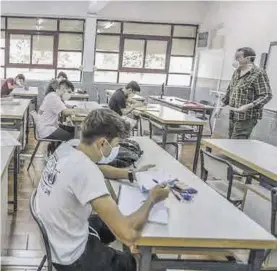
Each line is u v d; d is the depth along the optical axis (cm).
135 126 483
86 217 138
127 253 153
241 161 256
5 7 811
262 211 216
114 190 169
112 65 909
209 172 263
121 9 863
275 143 546
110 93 771
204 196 171
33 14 836
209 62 838
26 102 473
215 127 729
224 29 780
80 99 681
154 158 233
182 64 938
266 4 617
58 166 139
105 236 176
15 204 299
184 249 131
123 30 894
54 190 135
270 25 604
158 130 481
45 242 133
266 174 228
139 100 579
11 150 231
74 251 136
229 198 230
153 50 917
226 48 767
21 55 872
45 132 402
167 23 905
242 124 372
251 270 135
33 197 146
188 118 436
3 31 849
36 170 412
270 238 132
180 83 947
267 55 600
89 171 131
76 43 888
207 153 259
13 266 217
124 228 123
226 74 761
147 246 126
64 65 895
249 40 672
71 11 843
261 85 356
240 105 368
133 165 214
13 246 242
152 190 144
